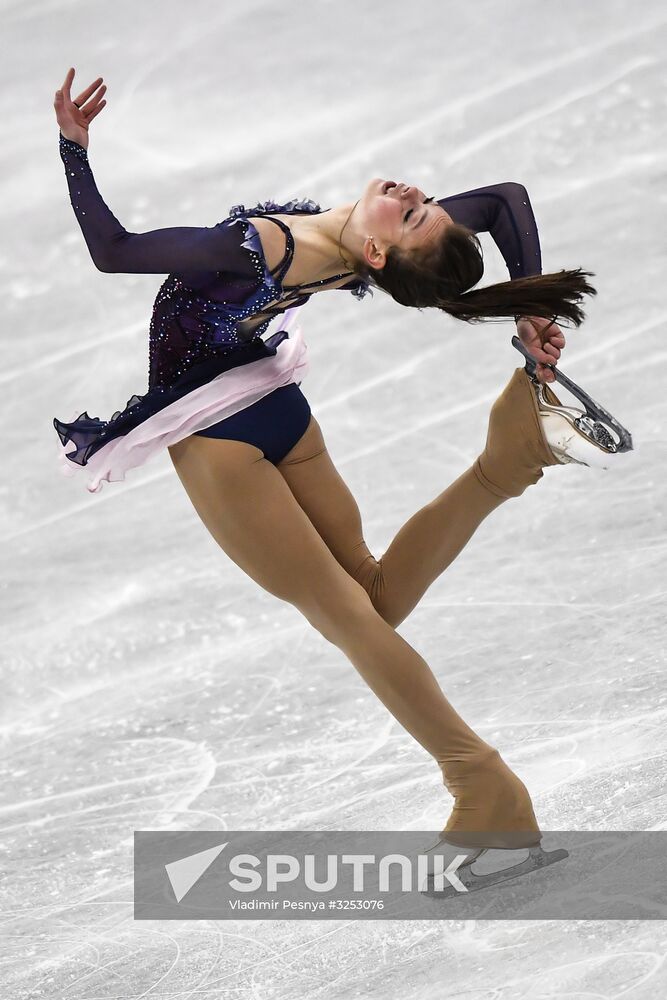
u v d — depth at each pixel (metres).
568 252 24.31
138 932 10.68
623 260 23.59
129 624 17.34
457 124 30.00
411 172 28.78
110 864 12.07
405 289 10.04
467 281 9.99
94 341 26.39
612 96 29.53
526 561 15.80
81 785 13.74
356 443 20.39
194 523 20.09
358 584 10.29
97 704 15.59
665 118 28.44
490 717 12.65
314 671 15.12
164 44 36.09
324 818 11.82
